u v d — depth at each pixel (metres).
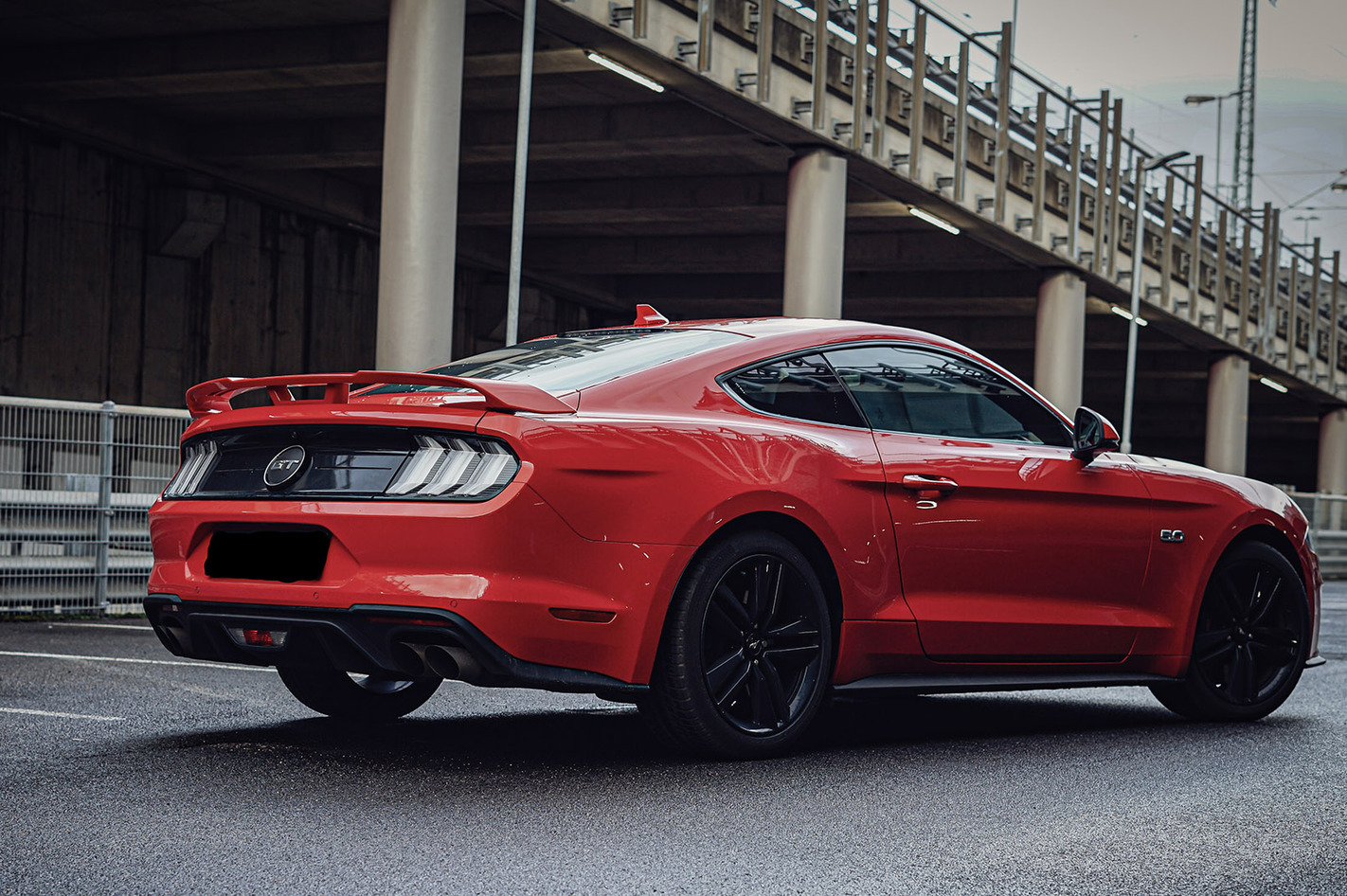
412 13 14.15
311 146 24.95
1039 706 5.95
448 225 14.31
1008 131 23.66
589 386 4.12
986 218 24.03
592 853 3.15
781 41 19.27
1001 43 23.53
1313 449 51.03
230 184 26.88
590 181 26.89
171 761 4.13
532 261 32.72
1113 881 3.04
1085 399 46.50
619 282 36.38
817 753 4.48
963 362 5.02
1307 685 6.81
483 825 3.38
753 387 4.41
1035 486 4.88
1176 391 44.09
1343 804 3.92
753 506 4.19
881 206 24.16
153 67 20.62
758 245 30.56
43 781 3.82
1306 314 37.69
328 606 3.82
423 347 14.08
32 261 24.30
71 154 24.78
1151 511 5.22
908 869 3.08
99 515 9.46
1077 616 5.00
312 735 4.61
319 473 3.99
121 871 2.94
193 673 6.19
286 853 3.10
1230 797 3.98
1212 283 33.06
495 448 3.83
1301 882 3.08
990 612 4.77
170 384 26.91
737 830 3.40
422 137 14.12
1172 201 29.80
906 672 4.64
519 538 3.77
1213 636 5.47
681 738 4.16
